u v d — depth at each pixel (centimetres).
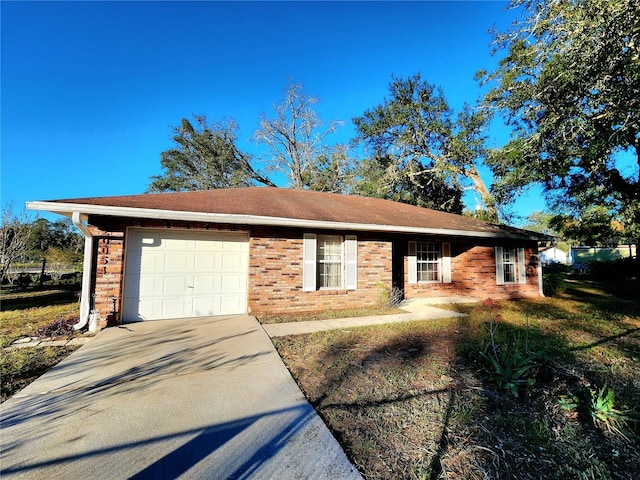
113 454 229
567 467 220
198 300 724
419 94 2125
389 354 470
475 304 961
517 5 727
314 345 516
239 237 771
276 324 660
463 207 2438
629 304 960
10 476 204
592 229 2070
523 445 248
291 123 2400
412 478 211
